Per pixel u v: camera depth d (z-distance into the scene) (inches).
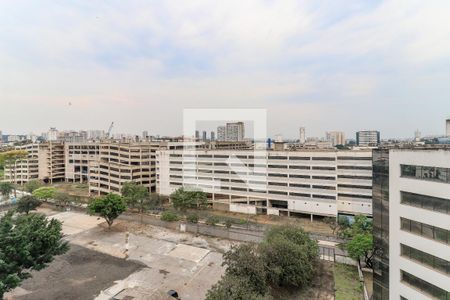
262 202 2906.0
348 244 1491.1
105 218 2174.0
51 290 1253.1
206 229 2075.5
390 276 995.9
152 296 1144.2
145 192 2765.7
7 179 4591.5
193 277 1402.6
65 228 2159.2
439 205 842.8
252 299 939.3
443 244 821.2
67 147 4901.6
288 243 1323.8
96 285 1304.1
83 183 4722.0
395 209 976.3
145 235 2033.7
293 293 1253.1
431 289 853.8
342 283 1334.9
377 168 1066.1
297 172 2728.8
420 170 900.0
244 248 1231.5
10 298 1178.0
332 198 2600.9
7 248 912.9
